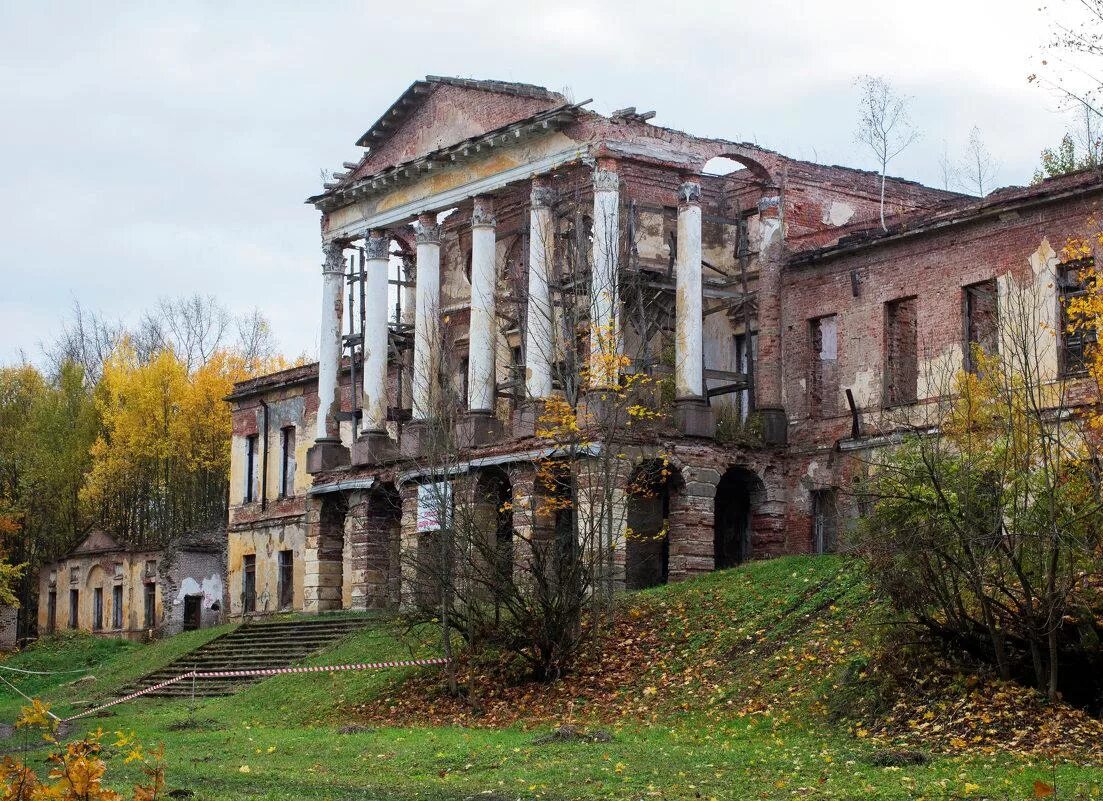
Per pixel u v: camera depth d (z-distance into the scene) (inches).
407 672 1245.7
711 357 1672.0
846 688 889.5
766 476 1530.5
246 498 2186.3
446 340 1670.8
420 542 1348.4
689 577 1451.8
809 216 1609.3
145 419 2640.3
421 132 1756.9
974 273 1354.6
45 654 2140.7
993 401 888.9
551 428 1440.7
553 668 1139.9
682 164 1523.1
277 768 838.5
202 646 1654.8
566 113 1504.7
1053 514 756.0
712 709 960.9
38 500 2687.0
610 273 1365.7
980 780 652.1
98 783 473.7
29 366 2942.9
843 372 1487.5
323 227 1907.0
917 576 833.5
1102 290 910.4
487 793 700.0
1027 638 799.7
